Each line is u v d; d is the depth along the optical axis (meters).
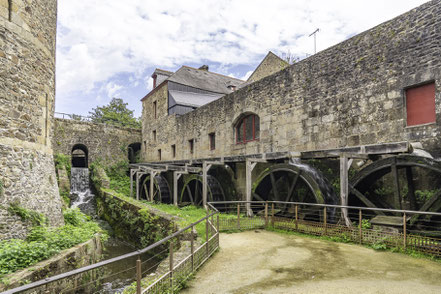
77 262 5.25
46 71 7.49
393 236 4.88
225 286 3.42
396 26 6.93
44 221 6.41
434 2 6.27
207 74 23.17
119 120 30.00
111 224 12.70
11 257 4.48
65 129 20.25
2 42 6.00
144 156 22.47
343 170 6.38
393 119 6.83
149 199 16.44
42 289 4.25
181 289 3.36
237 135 12.30
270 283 3.47
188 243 5.38
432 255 4.36
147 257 8.24
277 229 6.70
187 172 12.41
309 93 8.95
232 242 5.58
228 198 12.23
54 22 8.16
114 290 6.03
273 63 17.44
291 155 7.82
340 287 3.29
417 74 6.45
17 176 6.07
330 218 6.52
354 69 7.77
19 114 6.33
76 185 18.97
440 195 5.14
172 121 17.94
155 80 22.61
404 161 5.65
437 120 6.06
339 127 8.03
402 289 3.20
